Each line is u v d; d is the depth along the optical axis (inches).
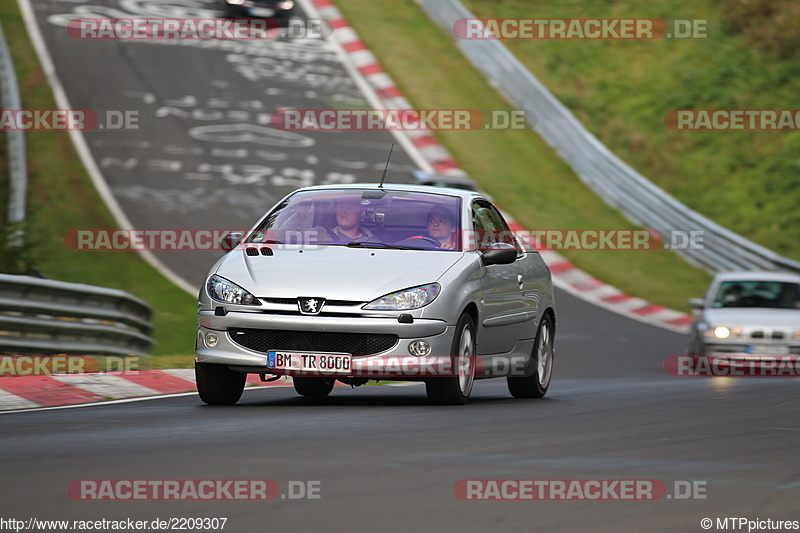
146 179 3481.8
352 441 797.9
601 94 4852.4
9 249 1878.7
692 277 3378.4
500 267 1202.0
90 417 961.5
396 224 1168.2
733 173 4306.1
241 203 3378.4
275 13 5182.1
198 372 1090.7
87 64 4424.2
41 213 3085.6
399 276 1080.2
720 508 580.4
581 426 924.0
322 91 4527.6
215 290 1089.4
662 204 3688.5
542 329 1311.5
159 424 900.0
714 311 2007.9
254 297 1065.5
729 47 5059.1
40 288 1510.8
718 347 1925.4
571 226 3666.3
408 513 550.9
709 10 5349.4
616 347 2362.2
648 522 542.6
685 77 4869.6
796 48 4985.2
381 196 1211.9
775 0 5265.8
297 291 1061.1
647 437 858.1
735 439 860.0
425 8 5531.5
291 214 1194.6
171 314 2411.4
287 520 530.6
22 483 613.6
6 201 3137.3
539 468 689.0
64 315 1549.0
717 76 4864.7
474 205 1227.9
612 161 3961.6
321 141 4040.4
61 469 658.8
